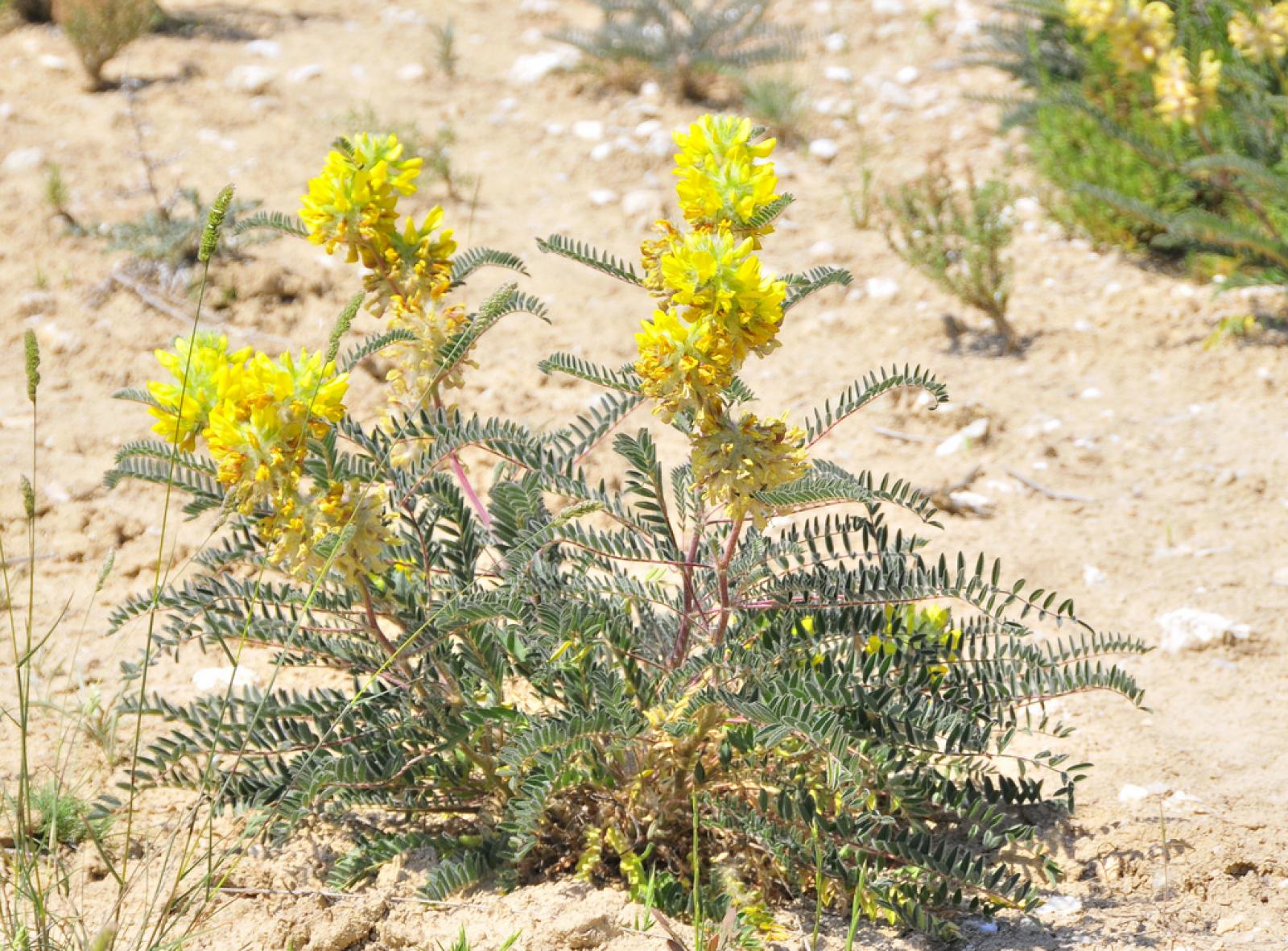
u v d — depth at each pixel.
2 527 4.12
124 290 5.57
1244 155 6.02
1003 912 2.65
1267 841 2.88
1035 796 2.69
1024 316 5.75
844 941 2.52
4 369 5.03
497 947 2.46
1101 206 6.16
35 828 2.77
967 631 2.89
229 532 4.14
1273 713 3.41
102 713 2.98
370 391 5.01
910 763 2.67
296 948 2.48
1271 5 6.10
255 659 3.57
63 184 6.34
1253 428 4.89
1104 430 4.91
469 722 2.64
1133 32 5.90
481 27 8.82
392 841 2.70
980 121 7.45
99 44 7.36
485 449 2.68
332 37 8.49
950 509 4.47
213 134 6.96
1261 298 5.78
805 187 6.82
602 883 2.69
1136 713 3.42
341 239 2.85
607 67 7.95
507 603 2.46
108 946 2.05
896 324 5.71
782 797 2.49
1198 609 3.88
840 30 8.67
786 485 2.37
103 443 4.62
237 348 5.20
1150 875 2.79
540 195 6.65
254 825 2.57
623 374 2.70
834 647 2.85
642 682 2.70
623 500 4.36
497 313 2.57
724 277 2.24
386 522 2.52
